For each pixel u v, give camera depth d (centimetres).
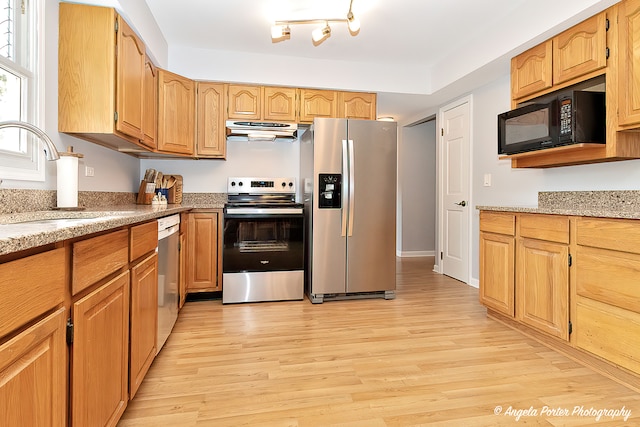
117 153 285
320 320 273
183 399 165
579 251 194
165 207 251
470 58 320
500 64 300
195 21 289
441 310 299
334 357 209
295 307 307
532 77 262
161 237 204
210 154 342
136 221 148
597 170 244
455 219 410
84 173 227
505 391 173
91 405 110
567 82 235
